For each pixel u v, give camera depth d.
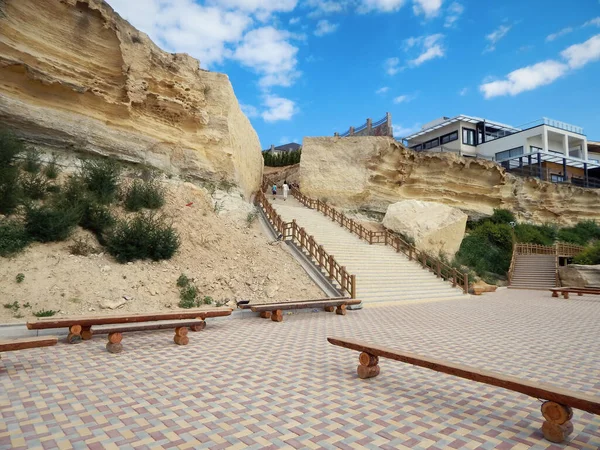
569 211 33.91
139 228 10.33
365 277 14.70
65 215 9.45
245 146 20.44
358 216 24.73
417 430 3.41
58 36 11.66
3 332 6.37
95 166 11.78
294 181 33.00
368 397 4.22
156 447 3.03
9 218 9.16
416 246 20.73
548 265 23.44
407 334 7.90
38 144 11.58
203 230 12.76
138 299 8.91
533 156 37.00
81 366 5.25
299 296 11.76
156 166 14.26
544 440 3.25
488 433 3.37
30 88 11.40
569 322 9.69
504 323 9.47
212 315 7.84
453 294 16.06
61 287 8.16
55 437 3.18
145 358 5.72
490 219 29.36
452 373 3.95
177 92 14.94
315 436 3.26
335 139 26.64
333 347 6.59
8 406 3.83
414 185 27.53
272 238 16.25
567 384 4.76
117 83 13.15
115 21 12.64
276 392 4.34
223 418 3.61
